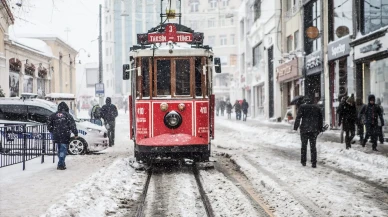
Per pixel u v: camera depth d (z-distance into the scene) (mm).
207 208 7703
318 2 28203
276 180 10344
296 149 17500
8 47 30484
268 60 40688
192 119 12000
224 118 48969
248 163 13242
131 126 13125
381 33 18703
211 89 12719
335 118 25250
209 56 12352
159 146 11727
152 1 46938
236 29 78062
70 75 52156
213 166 12352
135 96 12250
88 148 16094
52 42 43594
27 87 36062
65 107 12164
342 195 8625
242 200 8172
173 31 12289
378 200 8273
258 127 29844
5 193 8719
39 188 9227
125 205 8195
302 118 12492
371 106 15414
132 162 12898
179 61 12062
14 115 16328
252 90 48750
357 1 21500
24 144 13250
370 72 20781
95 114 23000
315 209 7613
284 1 35656
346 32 22797
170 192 9336
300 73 30375
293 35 33312
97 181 9688
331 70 25734
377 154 14070
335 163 13086
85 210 7305
